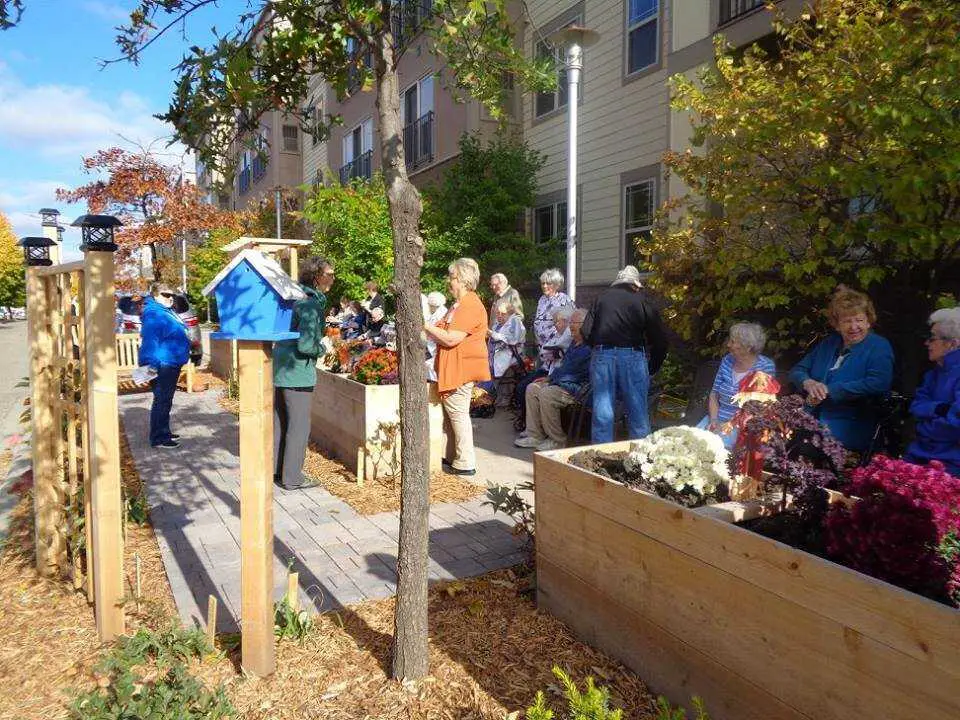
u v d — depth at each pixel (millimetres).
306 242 6598
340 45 2855
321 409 7320
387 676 2918
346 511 5129
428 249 11875
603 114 11469
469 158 12383
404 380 2781
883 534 2094
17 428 9469
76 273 3555
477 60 3664
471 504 5203
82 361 3434
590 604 3096
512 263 11586
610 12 11148
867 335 4375
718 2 8773
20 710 2779
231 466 6695
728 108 5898
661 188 10250
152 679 2877
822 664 2064
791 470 2693
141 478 6242
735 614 2359
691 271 7039
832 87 4898
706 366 6754
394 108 2711
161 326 7402
